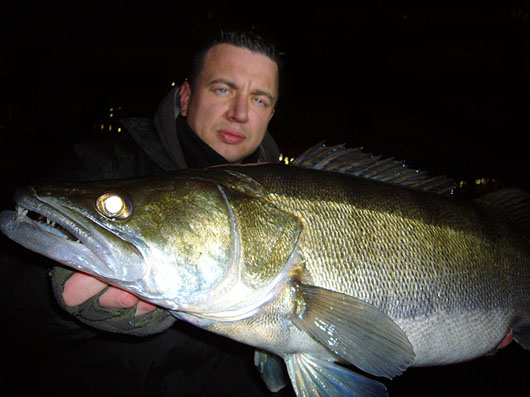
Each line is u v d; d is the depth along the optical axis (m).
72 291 0.41
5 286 0.48
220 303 0.43
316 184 0.49
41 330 0.50
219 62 0.61
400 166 0.57
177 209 0.42
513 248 0.59
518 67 2.39
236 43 0.61
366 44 2.71
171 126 0.59
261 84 0.62
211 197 0.44
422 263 0.50
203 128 0.62
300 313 0.44
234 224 0.44
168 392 0.60
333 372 0.48
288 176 0.49
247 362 0.65
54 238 0.40
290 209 0.46
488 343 0.56
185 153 0.61
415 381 1.12
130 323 0.44
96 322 0.44
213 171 0.47
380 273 0.48
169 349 0.58
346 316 0.45
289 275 0.45
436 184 0.59
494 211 0.61
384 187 0.53
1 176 1.71
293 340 0.46
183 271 0.41
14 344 0.51
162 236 0.41
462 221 0.56
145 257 0.41
